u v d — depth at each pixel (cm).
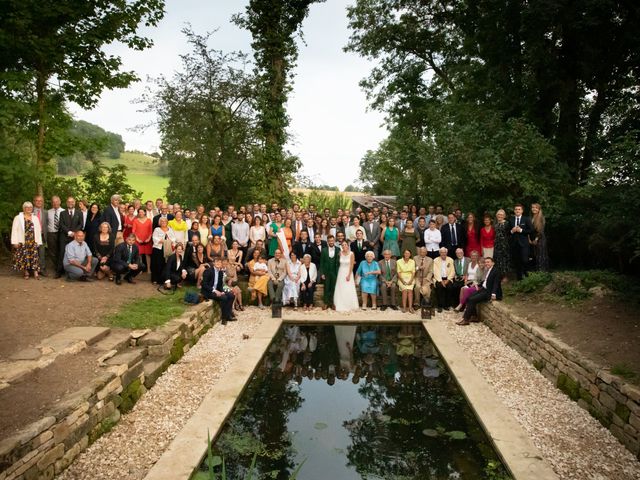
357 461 473
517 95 1354
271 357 794
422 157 1328
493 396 602
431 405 604
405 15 2081
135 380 581
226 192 1628
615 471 432
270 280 1091
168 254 999
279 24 1584
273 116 1590
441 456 480
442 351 784
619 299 748
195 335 820
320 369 738
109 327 689
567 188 1173
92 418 477
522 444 479
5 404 433
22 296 784
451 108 1483
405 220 1205
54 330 647
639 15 1126
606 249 941
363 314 1061
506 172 1128
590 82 1323
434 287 1089
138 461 447
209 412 547
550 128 1367
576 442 486
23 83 1081
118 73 1226
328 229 1195
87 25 1153
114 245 995
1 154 1043
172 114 1504
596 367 548
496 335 888
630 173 766
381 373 721
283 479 439
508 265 1030
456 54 2023
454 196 1246
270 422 556
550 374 657
